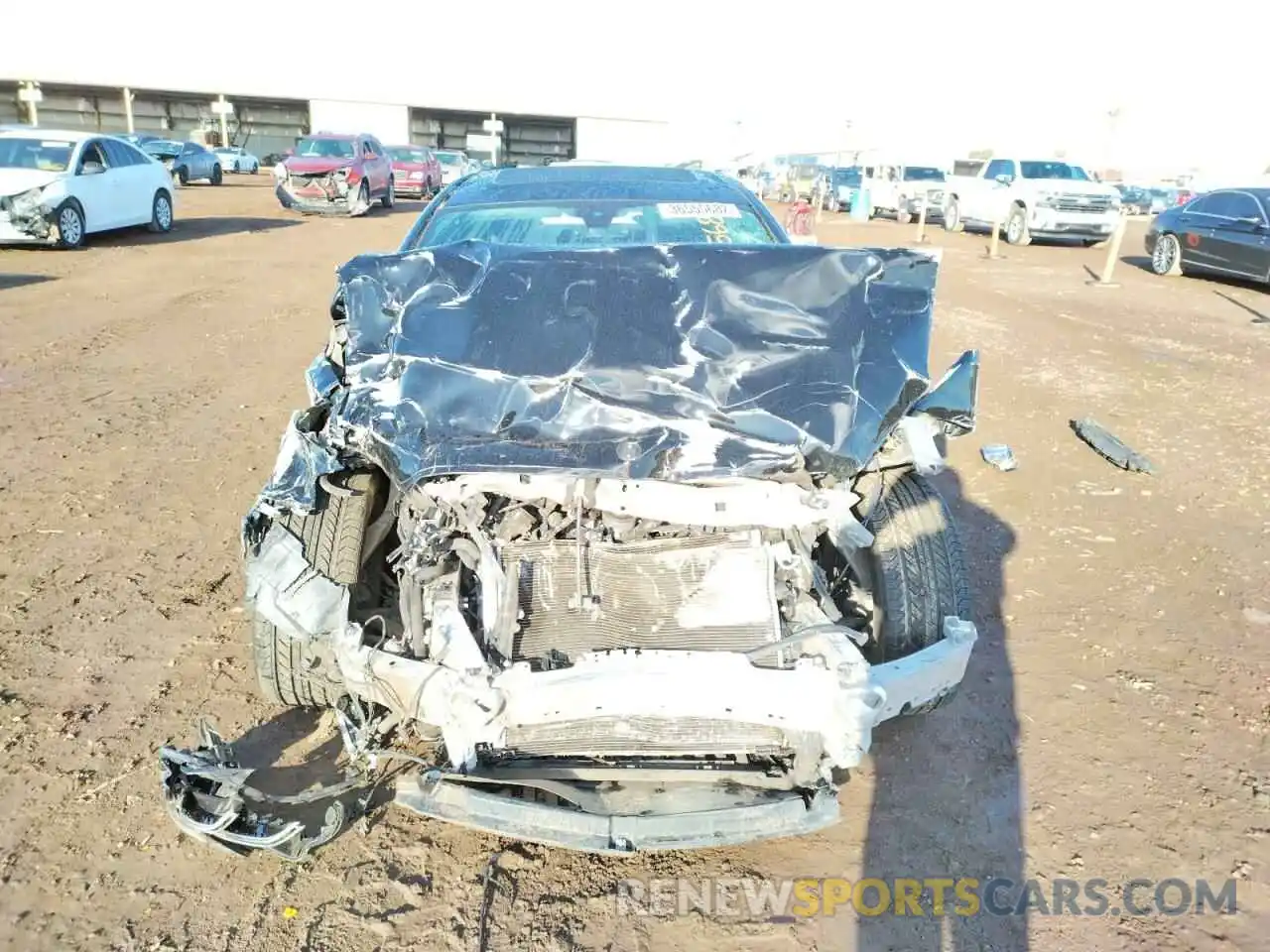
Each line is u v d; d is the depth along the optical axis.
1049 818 3.04
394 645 2.68
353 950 2.53
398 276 3.10
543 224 4.14
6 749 3.21
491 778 2.62
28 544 4.65
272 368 8.09
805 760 2.61
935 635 3.00
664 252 3.16
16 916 2.59
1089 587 4.53
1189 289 14.59
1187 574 4.67
